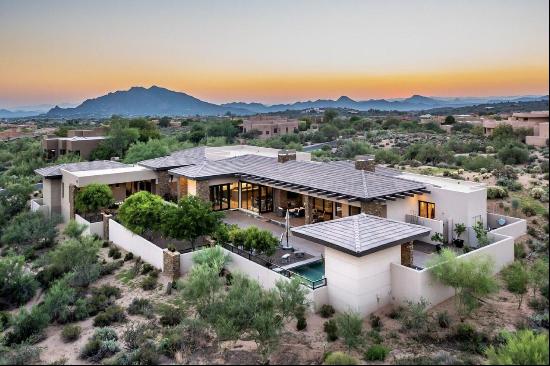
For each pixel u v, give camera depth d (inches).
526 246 845.2
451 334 531.5
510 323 556.4
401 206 880.9
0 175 1953.7
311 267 751.1
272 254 741.9
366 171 960.9
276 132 3666.3
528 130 2559.1
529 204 1113.4
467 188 901.2
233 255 741.9
